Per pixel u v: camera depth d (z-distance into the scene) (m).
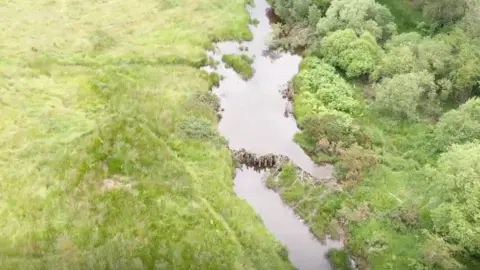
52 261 23.00
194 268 23.11
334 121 31.89
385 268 23.98
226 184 28.38
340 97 34.34
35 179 27.19
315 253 25.39
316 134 31.45
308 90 35.78
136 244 23.89
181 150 29.88
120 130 30.55
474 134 28.39
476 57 33.84
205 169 28.94
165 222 25.31
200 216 25.88
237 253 24.17
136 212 25.53
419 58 35.06
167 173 28.06
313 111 33.72
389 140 31.19
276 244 25.19
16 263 22.84
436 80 34.56
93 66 36.69
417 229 25.53
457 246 22.95
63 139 29.88
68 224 24.81
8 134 30.05
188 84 35.69
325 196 27.83
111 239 24.14
